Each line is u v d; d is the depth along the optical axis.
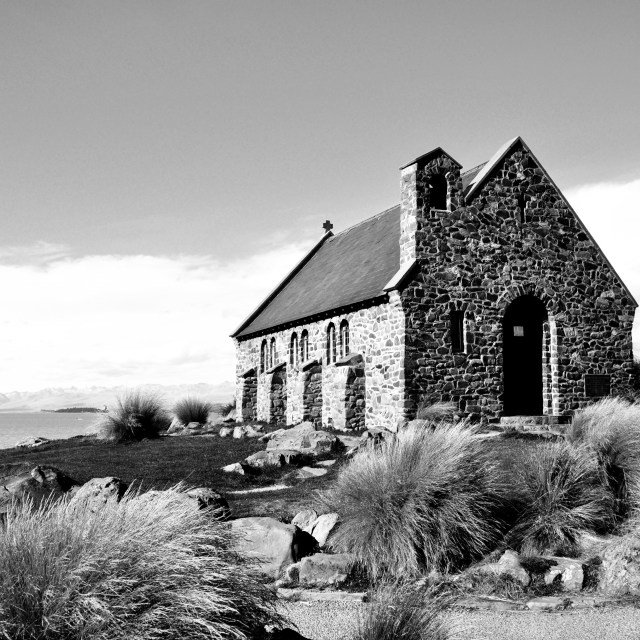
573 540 10.91
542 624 8.21
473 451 11.44
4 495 13.15
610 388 27.86
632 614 8.54
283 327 34.81
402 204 26.17
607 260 28.30
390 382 25.36
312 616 8.45
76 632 5.25
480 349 25.84
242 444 23.86
